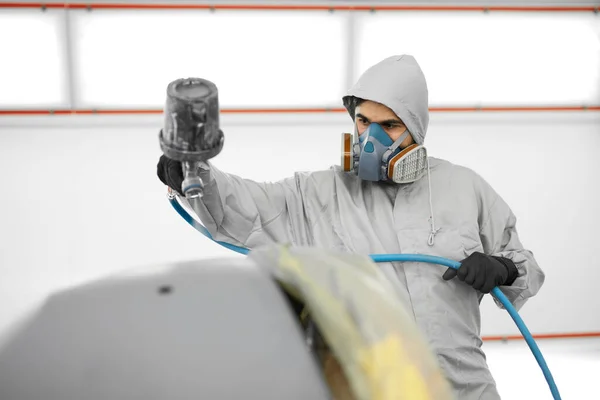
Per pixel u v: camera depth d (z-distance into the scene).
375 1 4.52
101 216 4.12
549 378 1.66
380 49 4.60
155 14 4.46
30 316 0.57
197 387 0.52
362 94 1.70
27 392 0.51
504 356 3.92
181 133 1.13
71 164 4.36
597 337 4.06
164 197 4.25
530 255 1.80
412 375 0.59
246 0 4.47
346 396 0.63
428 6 4.54
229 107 4.61
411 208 1.75
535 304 4.06
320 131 4.65
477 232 1.76
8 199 4.14
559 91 4.70
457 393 1.62
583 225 4.23
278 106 4.63
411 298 1.66
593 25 4.64
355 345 0.60
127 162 4.40
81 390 0.51
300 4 4.49
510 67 4.67
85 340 0.54
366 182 1.81
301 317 0.70
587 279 4.10
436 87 4.66
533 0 4.57
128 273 0.63
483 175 4.39
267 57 4.57
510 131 4.70
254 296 0.59
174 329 0.55
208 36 4.52
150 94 4.55
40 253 3.91
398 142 1.71
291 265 0.66
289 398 0.52
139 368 0.52
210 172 1.58
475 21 4.59
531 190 4.34
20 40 4.41
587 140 4.69
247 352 0.54
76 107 4.52
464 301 1.70
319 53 4.59
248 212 1.72
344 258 0.70
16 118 4.50
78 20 4.41
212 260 0.67
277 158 4.44
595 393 3.52
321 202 1.78
